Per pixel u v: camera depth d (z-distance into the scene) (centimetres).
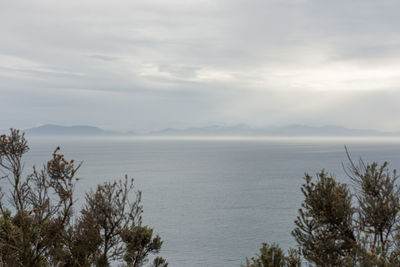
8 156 815
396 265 597
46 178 829
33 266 810
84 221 974
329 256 762
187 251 6906
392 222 761
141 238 1128
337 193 810
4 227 836
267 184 16475
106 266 1000
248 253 6794
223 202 12350
